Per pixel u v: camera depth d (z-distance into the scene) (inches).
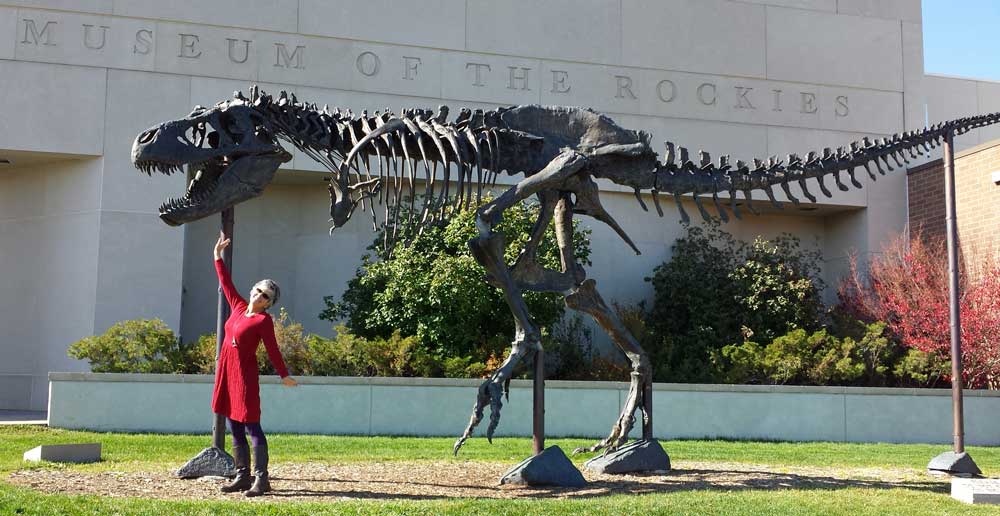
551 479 378.6
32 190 850.8
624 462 430.3
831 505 348.8
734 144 966.4
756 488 399.5
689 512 321.1
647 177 428.1
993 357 796.6
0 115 791.7
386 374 699.4
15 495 306.5
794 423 725.9
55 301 825.5
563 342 845.2
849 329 870.4
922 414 751.1
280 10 858.1
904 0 1040.8
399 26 887.1
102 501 303.6
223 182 362.9
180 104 829.8
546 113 423.8
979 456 624.4
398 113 879.1
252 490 335.9
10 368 841.5
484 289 742.5
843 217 1023.6
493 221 383.2
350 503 317.4
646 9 956.6
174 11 833.5
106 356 675.4
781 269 894.4
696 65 964.6
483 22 909.8
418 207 848.9
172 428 624.4
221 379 339.3
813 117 995.3
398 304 764.6
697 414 708.7
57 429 602.2
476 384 677.3
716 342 871.1
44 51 805.9
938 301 834.8
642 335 866.8
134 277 810.2
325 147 395.5
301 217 924.0
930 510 344.2
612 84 938.7
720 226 1015.0
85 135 808.3
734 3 984.3
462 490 366.0
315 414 649.6
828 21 1012.5
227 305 380.8
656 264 973.2
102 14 820.0
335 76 867.4
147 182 820.0
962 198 920.3
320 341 705.0
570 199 423.2
